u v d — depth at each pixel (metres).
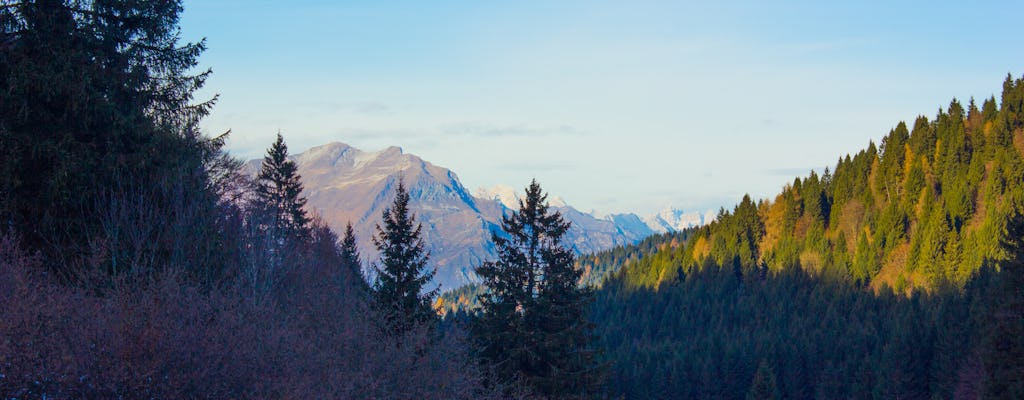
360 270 39.12
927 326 73.06
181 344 11.05
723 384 80.00
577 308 28.88
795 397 77.50
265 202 30.73
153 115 21.25
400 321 25.56
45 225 17.64
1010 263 31.56
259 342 12.55
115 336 10.69
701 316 112.12
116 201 19.14
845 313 97.94
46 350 10.45
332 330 17.92
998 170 114.56
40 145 17.28
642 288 140.00
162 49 21.41
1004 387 30.58
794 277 120.38
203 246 21.52
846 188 143.25
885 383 67.62
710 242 154.62
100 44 19.38
